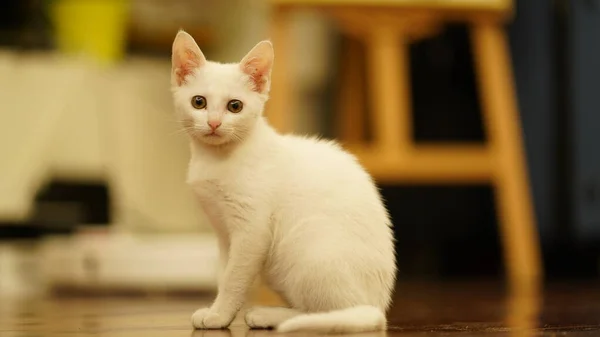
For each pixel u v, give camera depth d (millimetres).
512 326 1249
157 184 2846
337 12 2348
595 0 2512
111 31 2912
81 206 2836
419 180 2510
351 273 1159
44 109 2766
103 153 2807
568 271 2764
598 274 2717
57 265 2354
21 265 2445
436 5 2344
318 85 3068
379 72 2369
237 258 1205
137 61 2883
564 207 2578
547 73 2561
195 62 1284
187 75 1291
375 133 2580
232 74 1265
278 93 2291
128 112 2822
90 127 2795
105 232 2555
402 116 2371
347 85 2834
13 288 2402
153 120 2850
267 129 1291
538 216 2586
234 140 1232
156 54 3104
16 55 2764
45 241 2648
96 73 2805
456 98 2732
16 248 2580
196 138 1263
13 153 2748
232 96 1249
